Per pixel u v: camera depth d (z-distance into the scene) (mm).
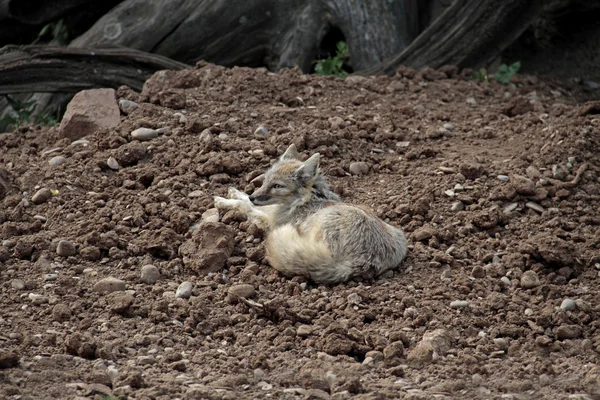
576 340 9812
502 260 11344
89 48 19984
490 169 13312
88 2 22172
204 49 21859
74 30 23375
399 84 18031
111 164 13117
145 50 21531
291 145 12406
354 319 9938
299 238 10672
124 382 8141
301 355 9281
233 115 14672
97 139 13898
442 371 9047
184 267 11047
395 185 13117
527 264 11273
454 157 13945
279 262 10711
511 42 21062
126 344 9203
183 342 9414
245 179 12883
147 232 11516
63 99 21500
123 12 21750
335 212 10805
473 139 15164
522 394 8523
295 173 11383
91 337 9109
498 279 10977
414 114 16344
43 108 21734
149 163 13211
